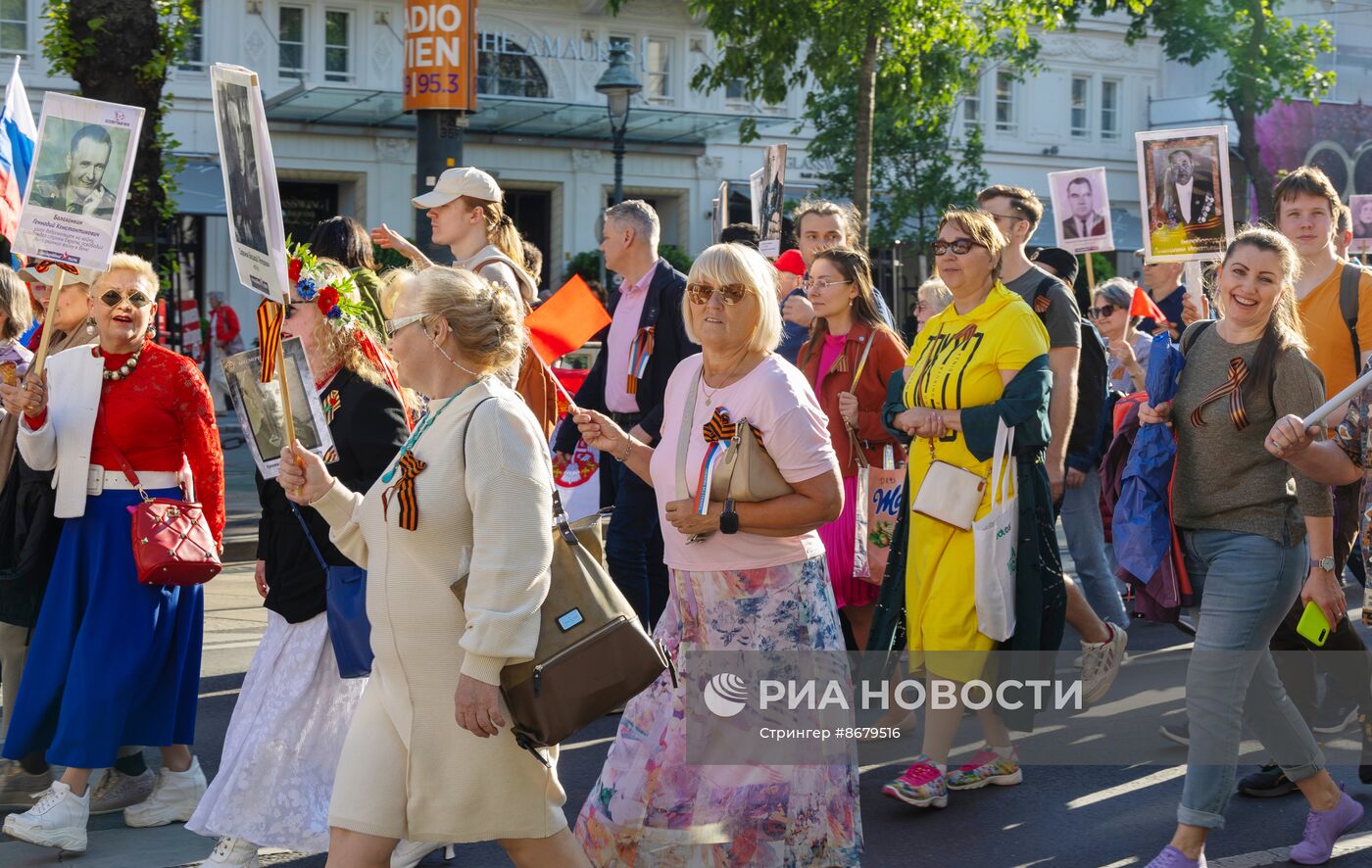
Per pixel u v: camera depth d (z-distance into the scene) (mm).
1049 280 6172
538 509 3291
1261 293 4539
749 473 3922
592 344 14625
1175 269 9250
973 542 5008
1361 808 4766
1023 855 4805
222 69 3605
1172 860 4434
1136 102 34656
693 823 3996
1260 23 26109
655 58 29469
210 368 23078
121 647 4734
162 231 13078
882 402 5902
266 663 4430
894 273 24891
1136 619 8445
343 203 27719
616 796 4039
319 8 26578
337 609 4305
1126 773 5656
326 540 4316
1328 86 26703
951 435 5094
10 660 5297
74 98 4781
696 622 4086
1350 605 8523
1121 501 5000
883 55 20625
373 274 4895
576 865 3494
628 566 6562
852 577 5918
